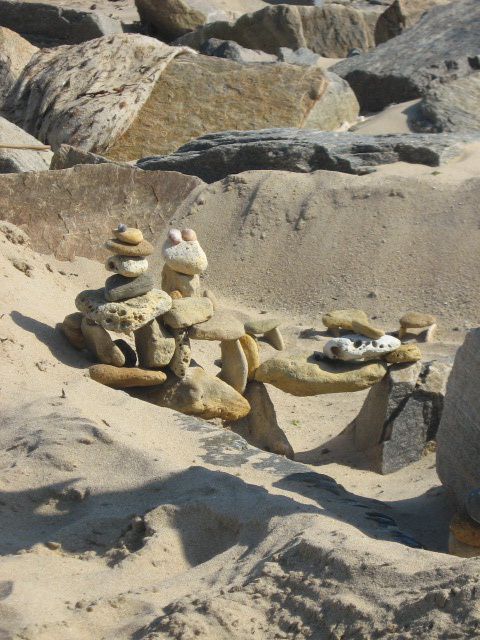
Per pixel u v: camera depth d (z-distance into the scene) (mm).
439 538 4684
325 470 5426
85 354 5535
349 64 10953
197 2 13133
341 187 7328
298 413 5898
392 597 3992
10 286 5809
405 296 6750
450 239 6930
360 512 4613
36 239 7121
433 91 9539
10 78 9789
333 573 4102
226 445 4953
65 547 4438
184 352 5434
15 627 4043
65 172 7254
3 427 4957
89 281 6898
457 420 4797
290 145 7809
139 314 5359
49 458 4742
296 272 7000
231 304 6918
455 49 10758
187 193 7438
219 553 4375
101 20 12352
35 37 12523
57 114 9148
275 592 4113
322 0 14930
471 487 4742
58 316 5770
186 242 5848
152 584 4254
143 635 4039
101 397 5199
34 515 4590
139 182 7363
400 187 7258
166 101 9391
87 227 7203
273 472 4781
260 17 12180
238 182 7492
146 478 4652
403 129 9359
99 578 4285
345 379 5484
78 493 4625
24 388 5188
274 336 6328
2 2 12484
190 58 9703
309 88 9438
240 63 9602
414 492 5121
